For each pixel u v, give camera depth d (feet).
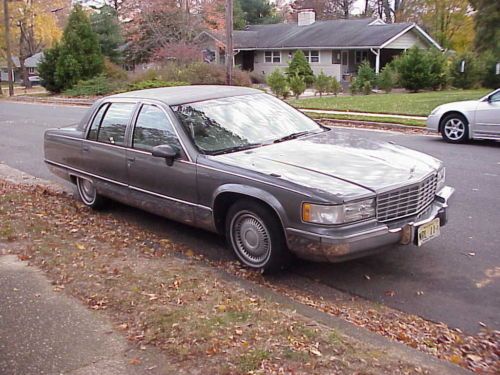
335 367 10.24
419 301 14.85
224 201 17.26
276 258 16.05
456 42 137.28
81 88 102.78
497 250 18.21
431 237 16.11
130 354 10.89
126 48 136.05
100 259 16.71
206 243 19.58
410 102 67.92
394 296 15.19
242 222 16.84
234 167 16.70
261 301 13.75
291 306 13.83
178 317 12.37
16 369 10.46
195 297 13.67
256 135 18.99
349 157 17.11
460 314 14.07
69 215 22.56
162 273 15.55
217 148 18.13
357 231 14.64
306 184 15.05
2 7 136.05
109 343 11.35
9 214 21.88
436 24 140.05
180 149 18.28
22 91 135.23
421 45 132.16
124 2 129.18
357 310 14.33
